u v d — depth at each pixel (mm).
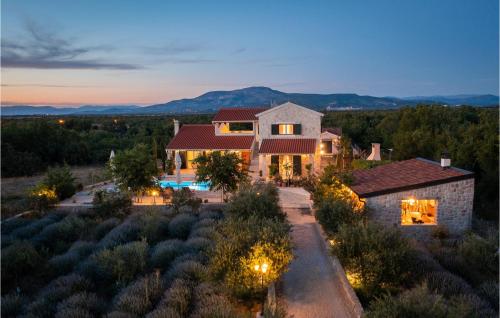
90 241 20234
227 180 26016
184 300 12531
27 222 23734
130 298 12953
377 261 13539
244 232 14406
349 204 19219
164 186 32688
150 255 17609
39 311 13016
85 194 31203
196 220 22625
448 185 20016
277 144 34812
